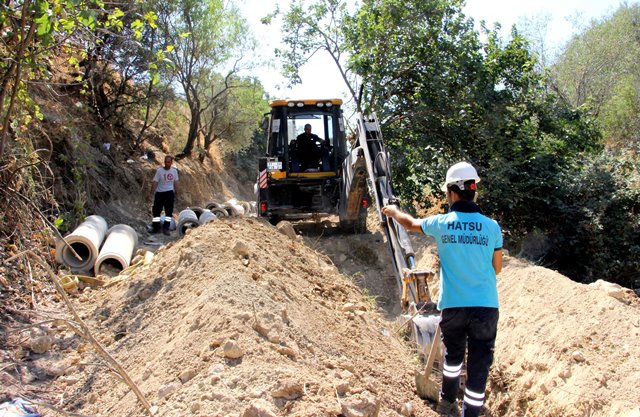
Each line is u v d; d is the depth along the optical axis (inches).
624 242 493.7
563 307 261.7
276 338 172.7
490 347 175.0
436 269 370.9
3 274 255.6
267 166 489.7
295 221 518.0
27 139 279.4
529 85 560.7
